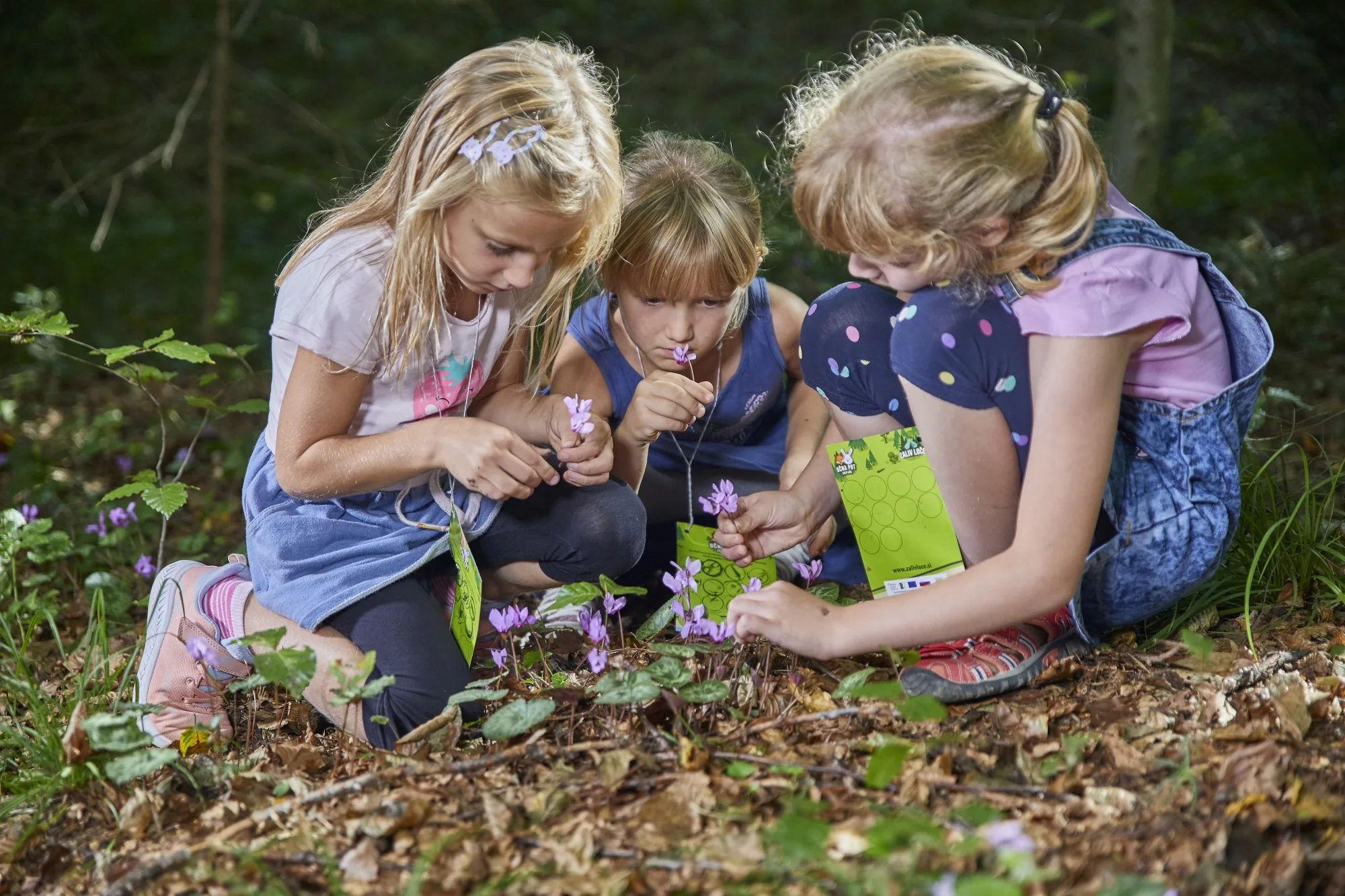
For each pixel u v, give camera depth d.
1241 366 2.24
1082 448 1.94
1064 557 1.93
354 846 1.83
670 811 1.85
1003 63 2.28
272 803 2.00
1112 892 1.53
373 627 2.31
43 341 6.34
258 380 6.02
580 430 2.37
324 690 2.30
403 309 2.32
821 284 6.82
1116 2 5.16
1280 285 5.77
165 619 2.43
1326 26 9.51
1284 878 1.60
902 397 2.38
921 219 1.92
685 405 2.52
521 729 1.97
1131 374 2.14
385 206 2.40
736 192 2.56
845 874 1.61
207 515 4.20
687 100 11.24
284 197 9.88
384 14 12.38
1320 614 2.49
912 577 2.35
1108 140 5.19
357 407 2.44
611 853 1.76
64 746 2.08
